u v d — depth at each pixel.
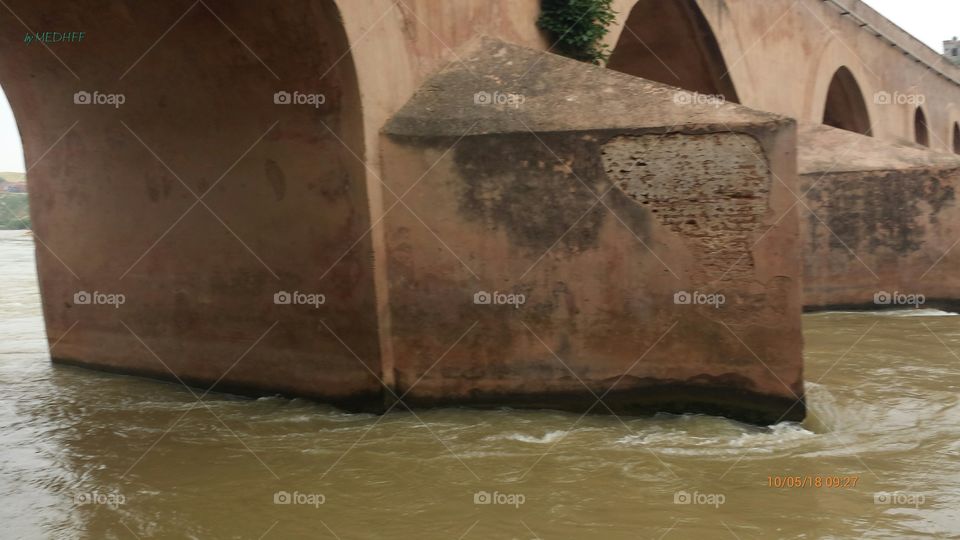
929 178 11.67
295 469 5.90
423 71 7.64
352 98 6.82
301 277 7.37
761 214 6.56
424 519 5.04
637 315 6.86
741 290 6.63
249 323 7.74
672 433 6.51
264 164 7.40
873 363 8.71
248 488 5.58
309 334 7.40
